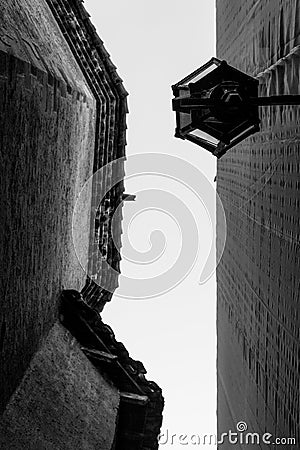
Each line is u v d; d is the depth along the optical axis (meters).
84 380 15.34
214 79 11.55
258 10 23.88
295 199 15.99
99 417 14.61
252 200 27.05
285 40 17.23
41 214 13.59
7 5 11.91
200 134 12.09
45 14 17.89
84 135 19.05
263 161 22.66
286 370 18.20
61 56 17.39
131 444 15.85
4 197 10.34
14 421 11.62
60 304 16.77
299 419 16.22
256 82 11.42
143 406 15.95
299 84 14.62
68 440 12.83
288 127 17.02
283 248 18.33
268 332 22.02
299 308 15.93
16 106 10.49
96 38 21.84
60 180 15.62
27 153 11.70
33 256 13.02
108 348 16.84
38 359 13.98
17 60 10.15
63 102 14.77
